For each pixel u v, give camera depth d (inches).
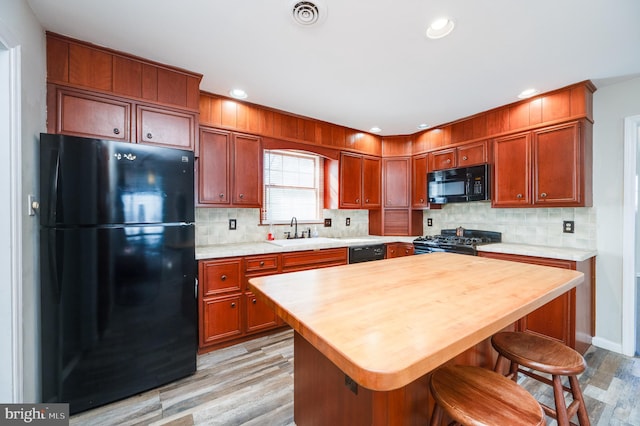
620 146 93.2
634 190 91.4
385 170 160.6
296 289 47.8
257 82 95.3
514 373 55.9
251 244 118.6
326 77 91.7
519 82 94.3
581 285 89.2
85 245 64.7
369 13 61.8
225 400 70.2
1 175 51.6
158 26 66.8
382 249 141.4
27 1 57.9
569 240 105.7
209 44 74.0
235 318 97.9
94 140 65.4
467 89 99.8
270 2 59.0
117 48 75.7
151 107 82.0
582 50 75.5
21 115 54.9
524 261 98.8
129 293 69.7
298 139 127.5
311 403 51.8
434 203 145.5
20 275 53.5
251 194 114.3
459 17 62.8
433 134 145.3
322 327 32.4
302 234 143.6
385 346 28.0
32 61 61.0
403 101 111.0
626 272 91.9
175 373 77.0
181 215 77.4
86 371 65.2
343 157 145.0
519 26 65.7
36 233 61.1
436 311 37.5
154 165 73.1
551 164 101.3
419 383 43.3
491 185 120.0
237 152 110.7
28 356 57.1
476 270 62.5
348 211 161.8
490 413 33.5
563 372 42.6
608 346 94.8
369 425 39.1
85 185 64.5
